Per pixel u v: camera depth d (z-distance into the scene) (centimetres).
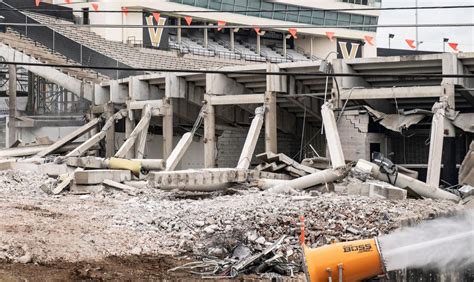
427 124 3378
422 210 2016
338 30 9019
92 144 3916
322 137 4059
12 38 4803
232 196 2350
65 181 2703
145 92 4244
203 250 1662
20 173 3031
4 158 3691
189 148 4319
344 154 3275
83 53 4941
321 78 3431
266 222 1830
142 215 1983
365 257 1098
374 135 3275
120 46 6378
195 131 3906
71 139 4062
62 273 1402
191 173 2464
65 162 3161
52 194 2602
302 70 3372
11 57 4522
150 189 2603
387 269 1127
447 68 2948
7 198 2406
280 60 8656
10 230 1708
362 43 9306
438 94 2956
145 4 7250
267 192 2416
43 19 6119
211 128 3716
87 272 1422
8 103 4891
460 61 2984
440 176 2952
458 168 3089
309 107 3694
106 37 7025
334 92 3244
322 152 4044
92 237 1717
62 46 4997
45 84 5059
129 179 2888
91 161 3084
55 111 4947
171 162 3172
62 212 2048
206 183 2491
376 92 3133
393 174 2500
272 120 3441
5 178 2875
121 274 1431
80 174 2678
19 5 6272
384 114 3241
